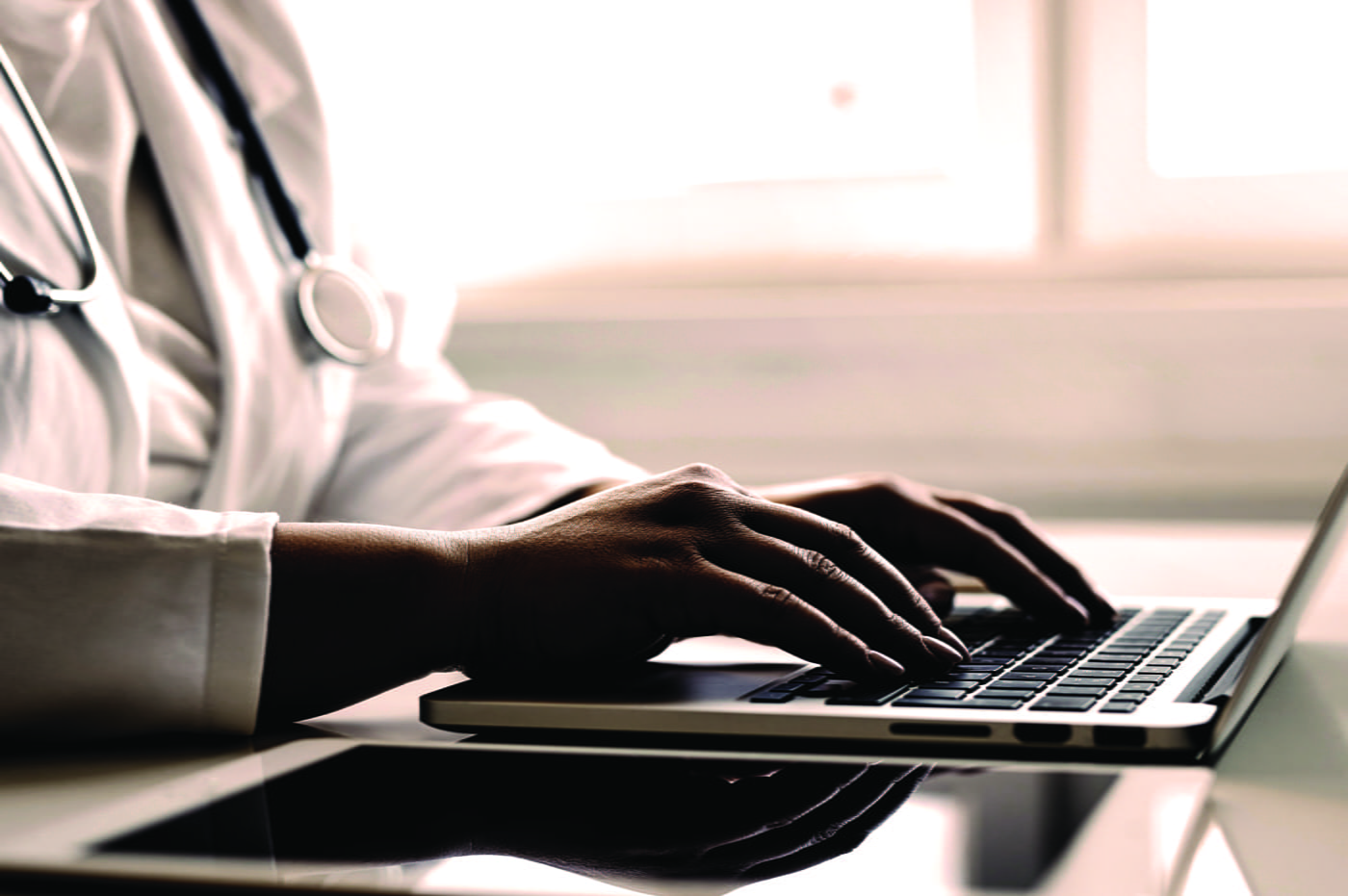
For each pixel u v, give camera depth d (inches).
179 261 26.3
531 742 16.3
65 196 23.1
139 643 16.5
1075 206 52.5
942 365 50.5
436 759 15.1
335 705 17.3
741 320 52.2
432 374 35.5
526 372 54.5
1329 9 49.2
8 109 22.8
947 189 53.7
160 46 26.6
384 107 57.9
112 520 17.0
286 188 30.0
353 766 14.9
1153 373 48.3
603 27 56.5
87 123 25.2
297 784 14.0
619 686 18.0
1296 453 47.0
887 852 10.9
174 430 25.4
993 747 14.9
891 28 53.6
